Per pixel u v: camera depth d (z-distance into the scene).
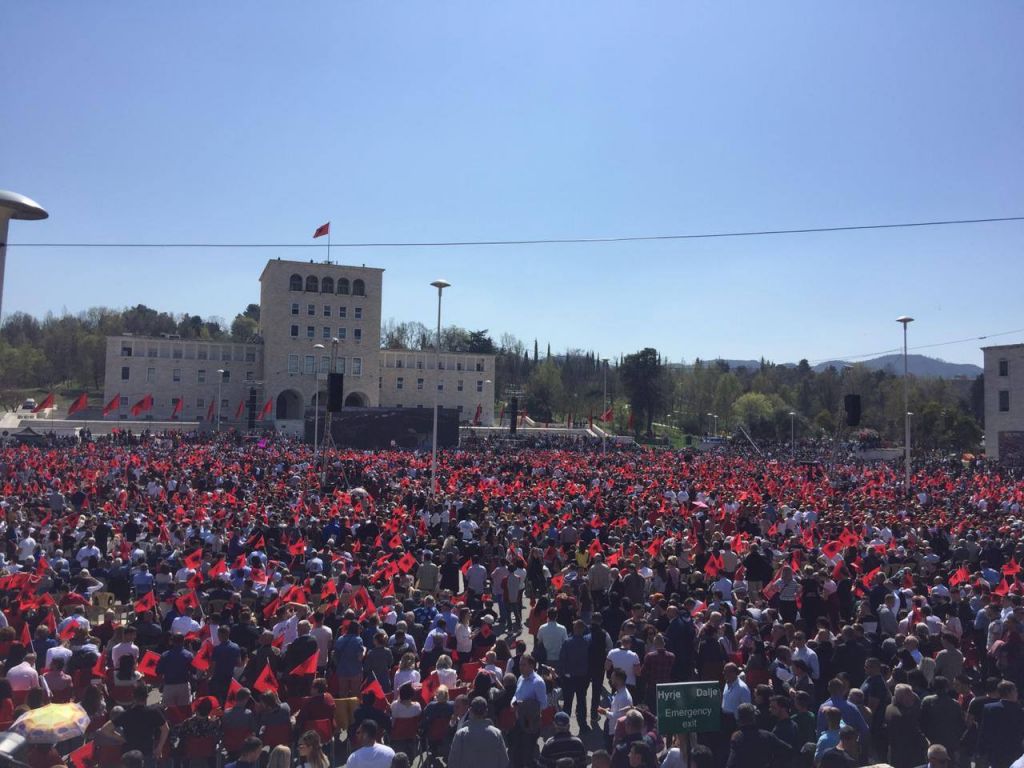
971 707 11.79
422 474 49.47
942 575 20.97
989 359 99.50
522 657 12.40
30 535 24.22
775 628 14.48
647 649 14.47
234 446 78.44
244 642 14.95
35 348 175.50
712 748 11.92
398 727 12.09
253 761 9.37
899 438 137.62
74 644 13.87
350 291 130.12
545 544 25.78
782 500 37.59
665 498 36.84
